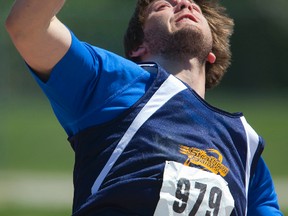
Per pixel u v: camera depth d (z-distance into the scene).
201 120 8.38
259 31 62.03
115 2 56.44
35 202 30.38
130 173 7.96
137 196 7.90
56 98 8.07
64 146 45.53
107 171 8.00
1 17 49.16
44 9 7.71
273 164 43.12
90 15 54.81
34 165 41.28
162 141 8.09
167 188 7.96
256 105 59.47
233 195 8.38
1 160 42.69
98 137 8.12
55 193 32.66
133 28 9.59
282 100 61.44
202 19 9.39
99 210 7.96
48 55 7.86
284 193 33.69
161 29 9.28
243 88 62.56
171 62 9.20
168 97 8.29
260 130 50.19
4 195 31.80
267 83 62.47
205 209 8.09
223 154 8.41
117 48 54.91
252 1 61.75
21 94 55.78
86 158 8.16
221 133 8.50
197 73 9.25
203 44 9.23
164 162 8.02
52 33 7.82
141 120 8.12
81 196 8.12
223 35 9.84
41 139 46.16
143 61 9.41
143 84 8.35
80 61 7.98
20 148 44.53
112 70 8.22
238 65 62.44
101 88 8.15
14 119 50.38
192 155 8.16
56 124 49.56
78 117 8.17
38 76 8.04
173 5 9.45
